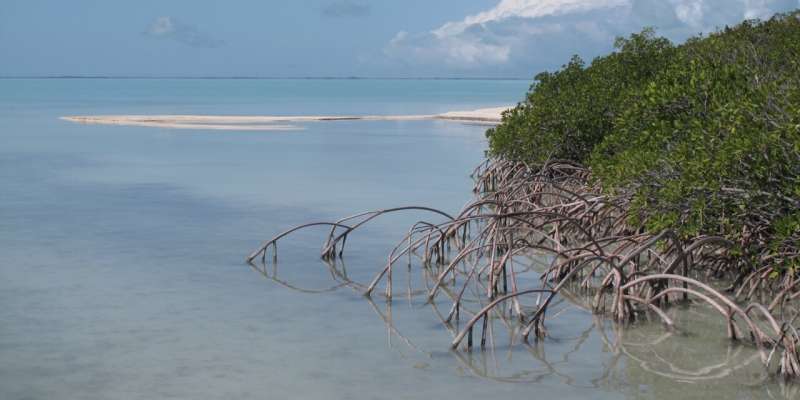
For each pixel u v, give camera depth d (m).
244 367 9.23
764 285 11.64
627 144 14.77
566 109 20.27
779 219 10.88
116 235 16.44
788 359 8.91
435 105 89.44
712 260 12.59
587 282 12.59
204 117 57.59
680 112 13.59
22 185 23.59
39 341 10.03
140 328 10.57
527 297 12.38
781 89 11.63
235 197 21.58
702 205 10.95
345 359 9.57
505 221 15.64
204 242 15.82
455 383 8.86
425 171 27.39
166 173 26.59
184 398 8.35
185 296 12.12
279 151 34.16
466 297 12.41
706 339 10.25
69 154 32.41
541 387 8.77
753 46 18.28
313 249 15.39
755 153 10.49
